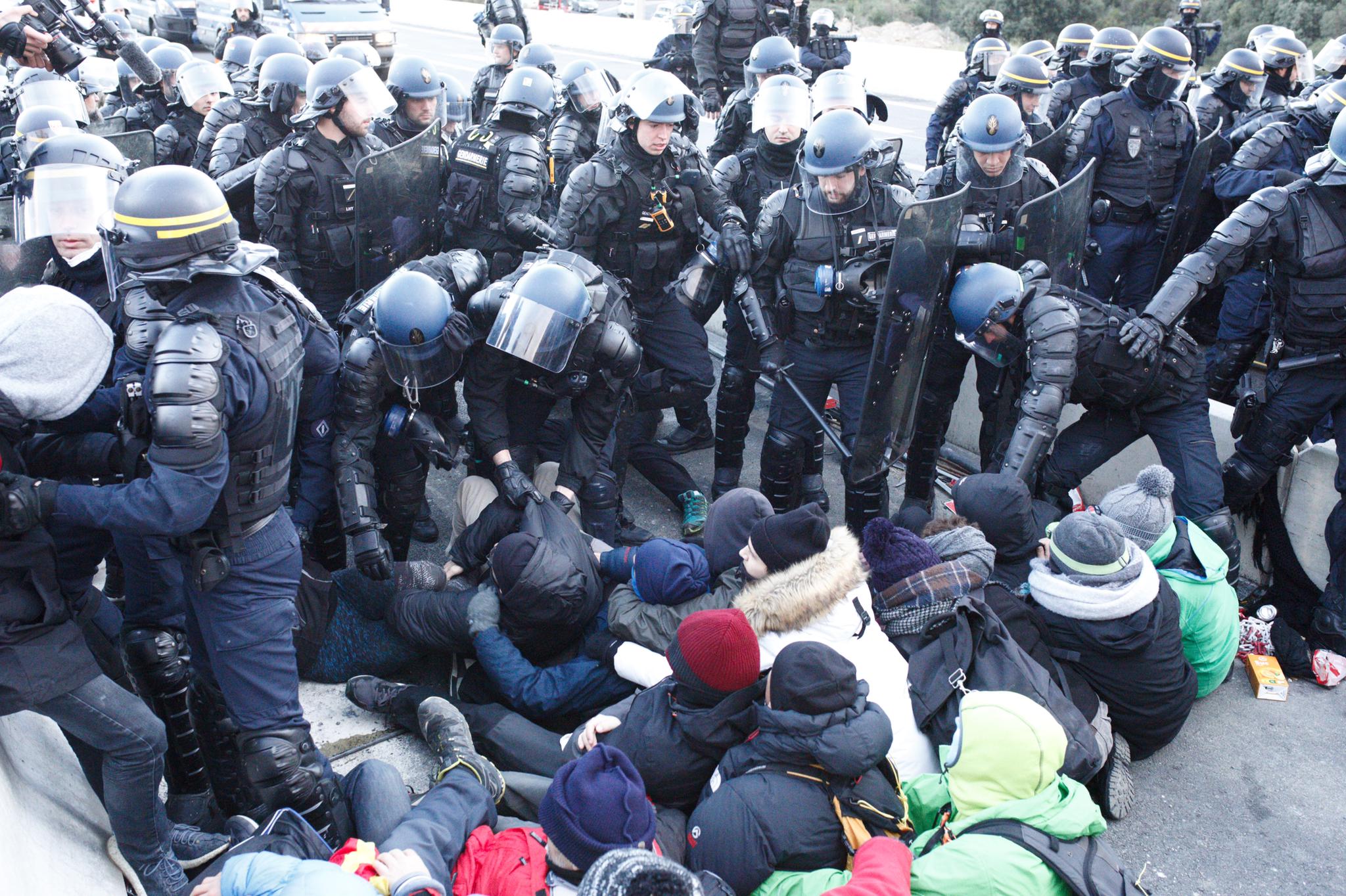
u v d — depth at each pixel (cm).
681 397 453
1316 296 370
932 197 456
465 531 355
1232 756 330
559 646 324
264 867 191
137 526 212
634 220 424
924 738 273
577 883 204
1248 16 2430
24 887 199
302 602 322
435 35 2425
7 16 511
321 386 303
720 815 225
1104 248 559
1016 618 302
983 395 475
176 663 276
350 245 434
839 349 407
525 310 317
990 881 214
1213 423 441
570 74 568
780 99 481
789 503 438
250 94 553
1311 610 392
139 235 216
